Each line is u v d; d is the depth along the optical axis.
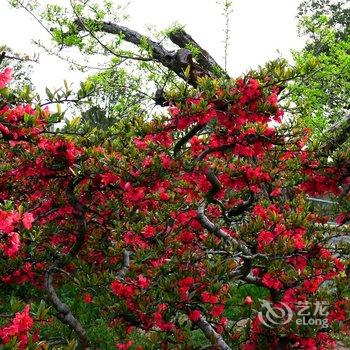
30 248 4.09
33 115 3.20
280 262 4.18
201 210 4.45
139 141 4.31
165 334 3.75
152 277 3.77
